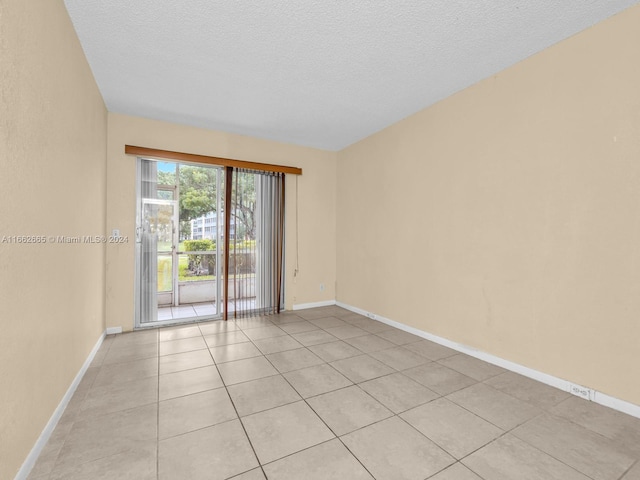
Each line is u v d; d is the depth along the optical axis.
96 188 2.90
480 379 2.45
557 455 1.59
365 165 4.48
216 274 4.32
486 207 2.81
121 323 3.60
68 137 2.03
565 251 2.26
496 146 2.73
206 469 1.47
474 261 2.92
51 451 1.59
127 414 1.94
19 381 1.37
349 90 3.08
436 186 3.33
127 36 2.26
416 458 1.56
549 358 2.36
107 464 1.50
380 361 2.81
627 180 1.96
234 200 4.27
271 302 4.58
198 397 2.15
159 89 3.06
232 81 2.91
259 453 1.59
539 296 2.42
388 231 4.03
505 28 2.15
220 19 2.08
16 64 1.33
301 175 4.86
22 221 1.39
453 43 2.33
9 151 1.27
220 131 4.20
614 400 2.01
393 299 3.94
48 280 1.70
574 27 2.14
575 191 2.20
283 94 3.17
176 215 4.41
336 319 4.28
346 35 2.24
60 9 1.86
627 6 1.94
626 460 1.55
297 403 2.09
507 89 2.64
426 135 3.46
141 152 3.64
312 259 4.99
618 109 1.99
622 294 1.98
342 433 1.76
